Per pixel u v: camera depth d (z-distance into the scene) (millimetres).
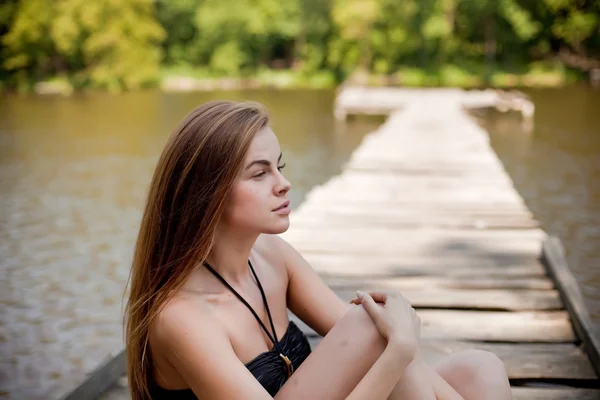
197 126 1465
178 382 1500
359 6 34750
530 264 3988
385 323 1463
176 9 37625
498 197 6027
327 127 16016
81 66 34281
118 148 12750
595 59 36188
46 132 15320
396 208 5605
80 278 5191
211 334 1424
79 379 3582
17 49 31906
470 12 36344
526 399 2336
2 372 3648
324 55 37594
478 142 9852
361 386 1407
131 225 6910
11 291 4902
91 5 31938
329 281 3742
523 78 34500
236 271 1588
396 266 4000
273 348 1608
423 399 1496
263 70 37906
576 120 16469
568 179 9078
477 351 1690
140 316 1479
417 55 37094
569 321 3062
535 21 35938
